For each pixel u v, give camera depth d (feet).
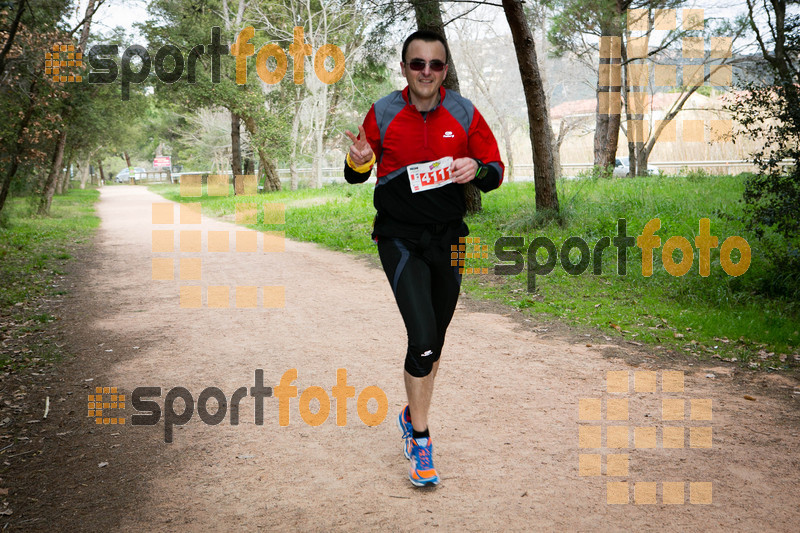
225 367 17.10
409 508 9.61
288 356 17.99
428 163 10.13
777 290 24.86
